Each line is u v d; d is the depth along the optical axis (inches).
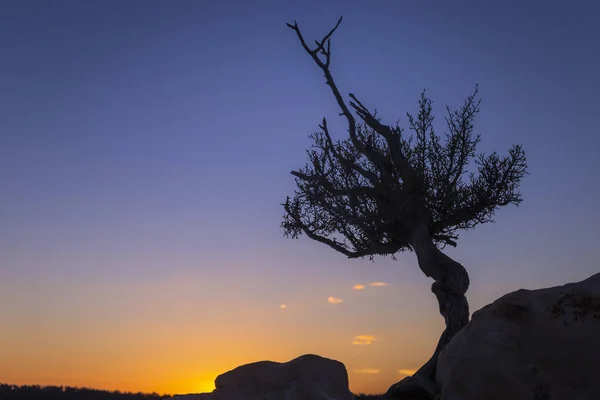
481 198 584.7
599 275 188.7
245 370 205.0
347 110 527.2
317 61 526.3
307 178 569.6
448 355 203.9
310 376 201.0
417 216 536.4
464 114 601.6
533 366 180.9
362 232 624.7
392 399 418.3
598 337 174.6
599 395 169.0
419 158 588.7
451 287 510.0
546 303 188.4
